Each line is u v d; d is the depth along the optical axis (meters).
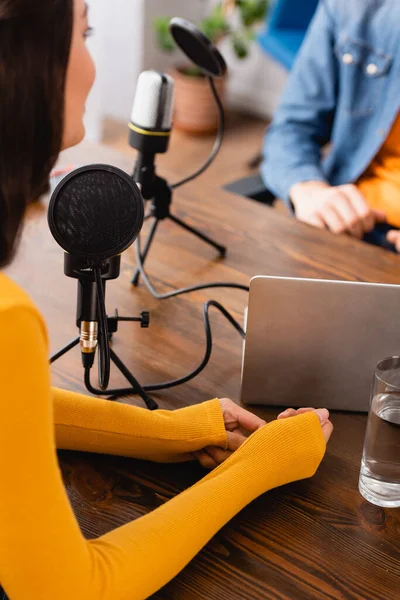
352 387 1.03
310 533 0.86
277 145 1.95
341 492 0.92
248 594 0.78
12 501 0.63
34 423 0.61
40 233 1.39
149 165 1.22
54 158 0.67
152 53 3.96
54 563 0.66
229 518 0.84
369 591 0.79
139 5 3.72
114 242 0.83
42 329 0.64
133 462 0.96
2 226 0.67
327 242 1.45
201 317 1.21
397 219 1.85
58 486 0.65
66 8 0.62
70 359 1.10
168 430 0.95
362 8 1.85
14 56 0.60
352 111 1.93
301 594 0.78
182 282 1.30
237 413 1.00
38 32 0.60
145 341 1.15
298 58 2.01
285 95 2.04
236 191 1.83
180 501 0.82
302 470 0.91
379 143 1.89
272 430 0.91
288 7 3.21
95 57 3.45
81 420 0.93
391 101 1.85
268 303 0.98
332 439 1.00
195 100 3.84
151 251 1.38
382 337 0.99
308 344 1.00
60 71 0.63
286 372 1.03
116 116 4.02
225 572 0.80
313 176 1.83
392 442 0.87
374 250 1.43
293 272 1.34
